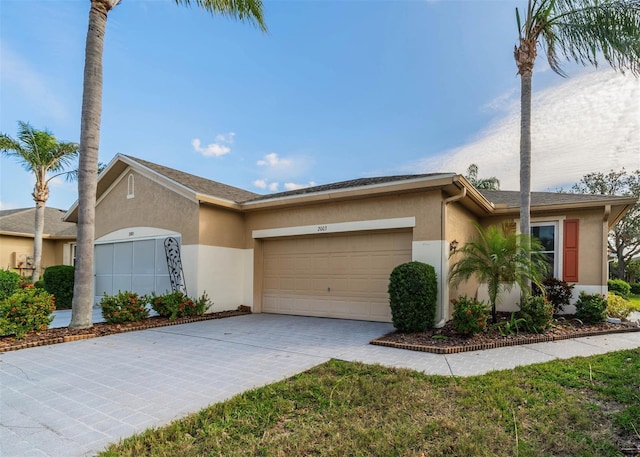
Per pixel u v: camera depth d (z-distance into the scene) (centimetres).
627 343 713
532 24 891
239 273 1198
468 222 1076
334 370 525
